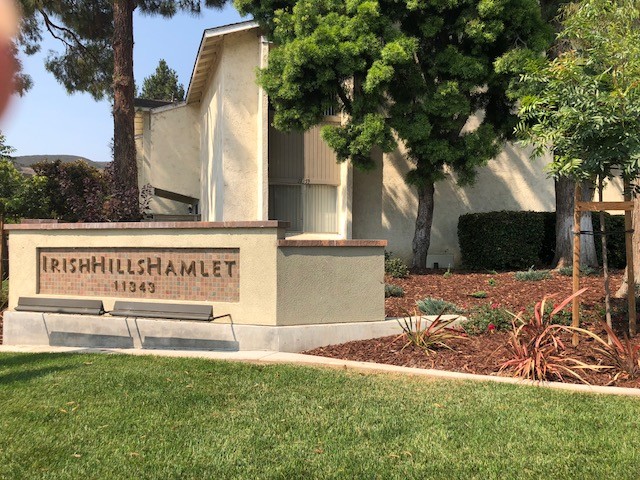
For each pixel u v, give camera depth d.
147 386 5.48
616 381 5.56
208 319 7.24
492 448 3.96
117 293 8.02
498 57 11.00
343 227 13.87
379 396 5.12
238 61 13.48
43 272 8.57
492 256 13.16
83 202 13.05
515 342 6.05
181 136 19.89
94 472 3.65
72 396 5.20
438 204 15.21
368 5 10.43
